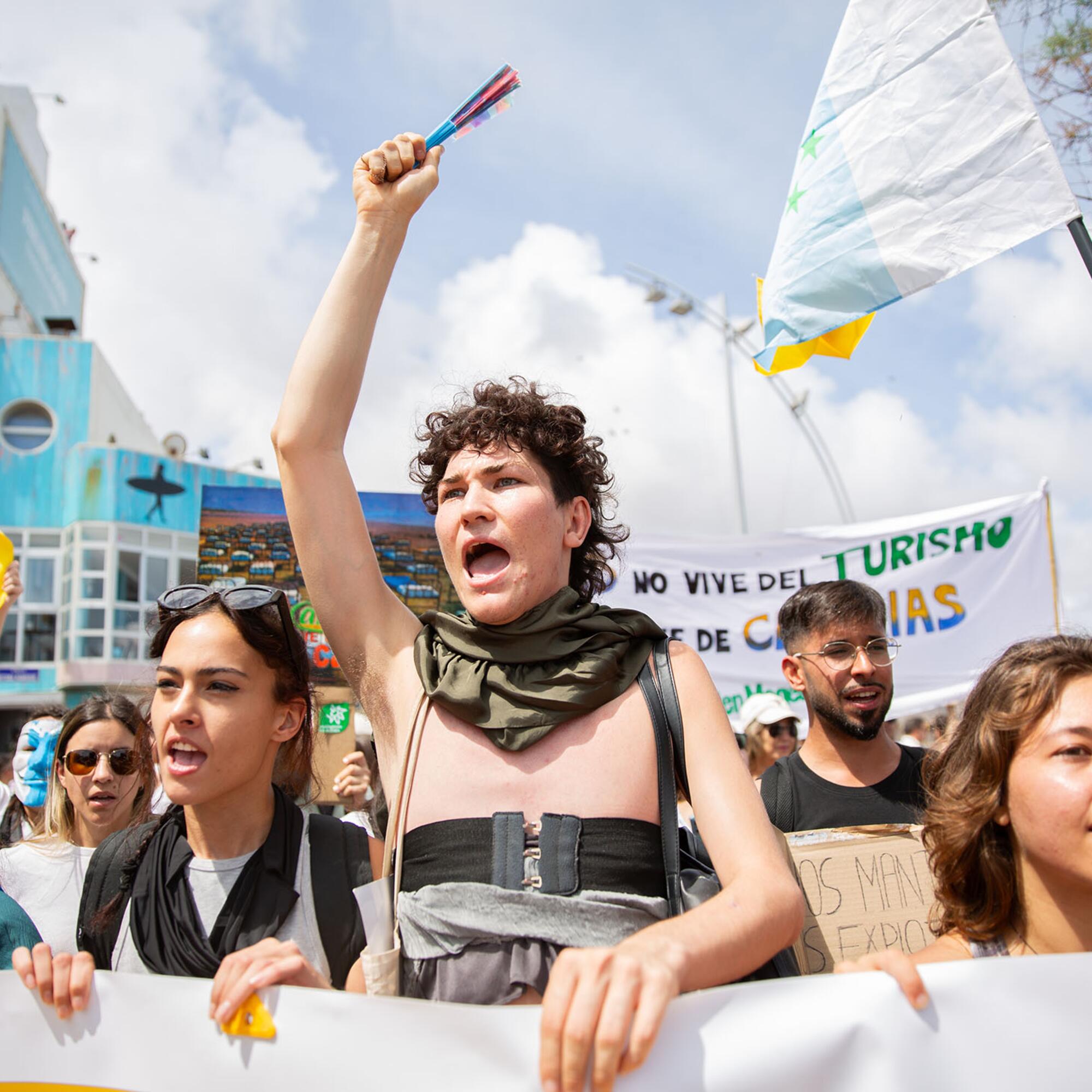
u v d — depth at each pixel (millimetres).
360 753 3762
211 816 1845
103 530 25406
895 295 2990
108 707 2896
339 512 1838
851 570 5359
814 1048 1213
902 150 3025
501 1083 1217
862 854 2295
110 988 1416
